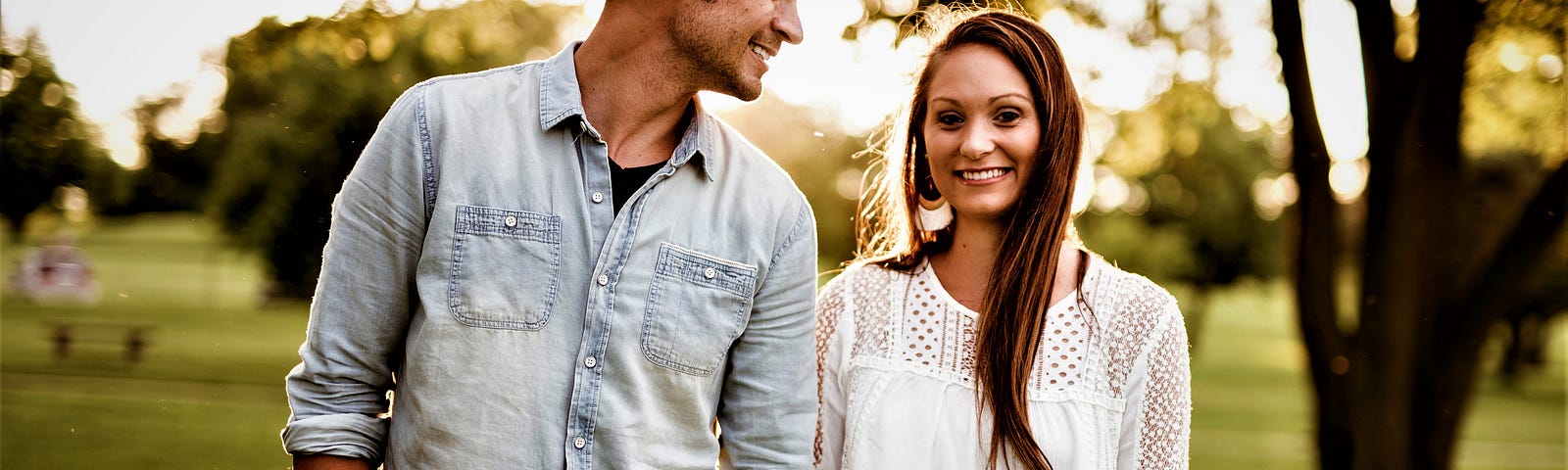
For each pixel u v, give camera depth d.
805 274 2.18
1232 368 37.94
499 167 1.93
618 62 1.99
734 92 2.01
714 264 2.04
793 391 2.17
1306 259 6.06
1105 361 2.28
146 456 12.20
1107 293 2.31
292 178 21.83
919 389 2.31
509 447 1.89
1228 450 18.67
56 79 22.86
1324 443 6.09
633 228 1.97
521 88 2.00
